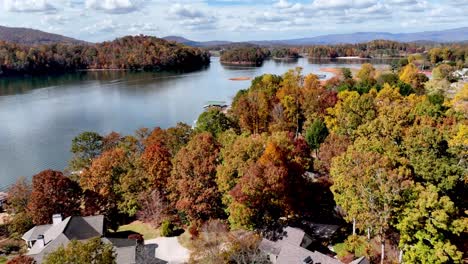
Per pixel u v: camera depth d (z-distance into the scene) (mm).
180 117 126500
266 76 117438
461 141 44344
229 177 47719
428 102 67938
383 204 36906
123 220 55688
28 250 47656
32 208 50875
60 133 107875
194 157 50812
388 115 57719
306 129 75938
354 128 63344
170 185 52656
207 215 50656
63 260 28422
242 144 50719
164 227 50281
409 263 35344
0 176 77750
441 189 42844
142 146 73062
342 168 40969
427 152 44250
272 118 84562
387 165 38938
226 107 138500
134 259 40500
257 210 45344
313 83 100250
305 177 51969
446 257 33375
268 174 44156
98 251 32219
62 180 52688
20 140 101312
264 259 40250
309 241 43406
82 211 54125
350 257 40344
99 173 56938
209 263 38594
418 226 34844
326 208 50812
